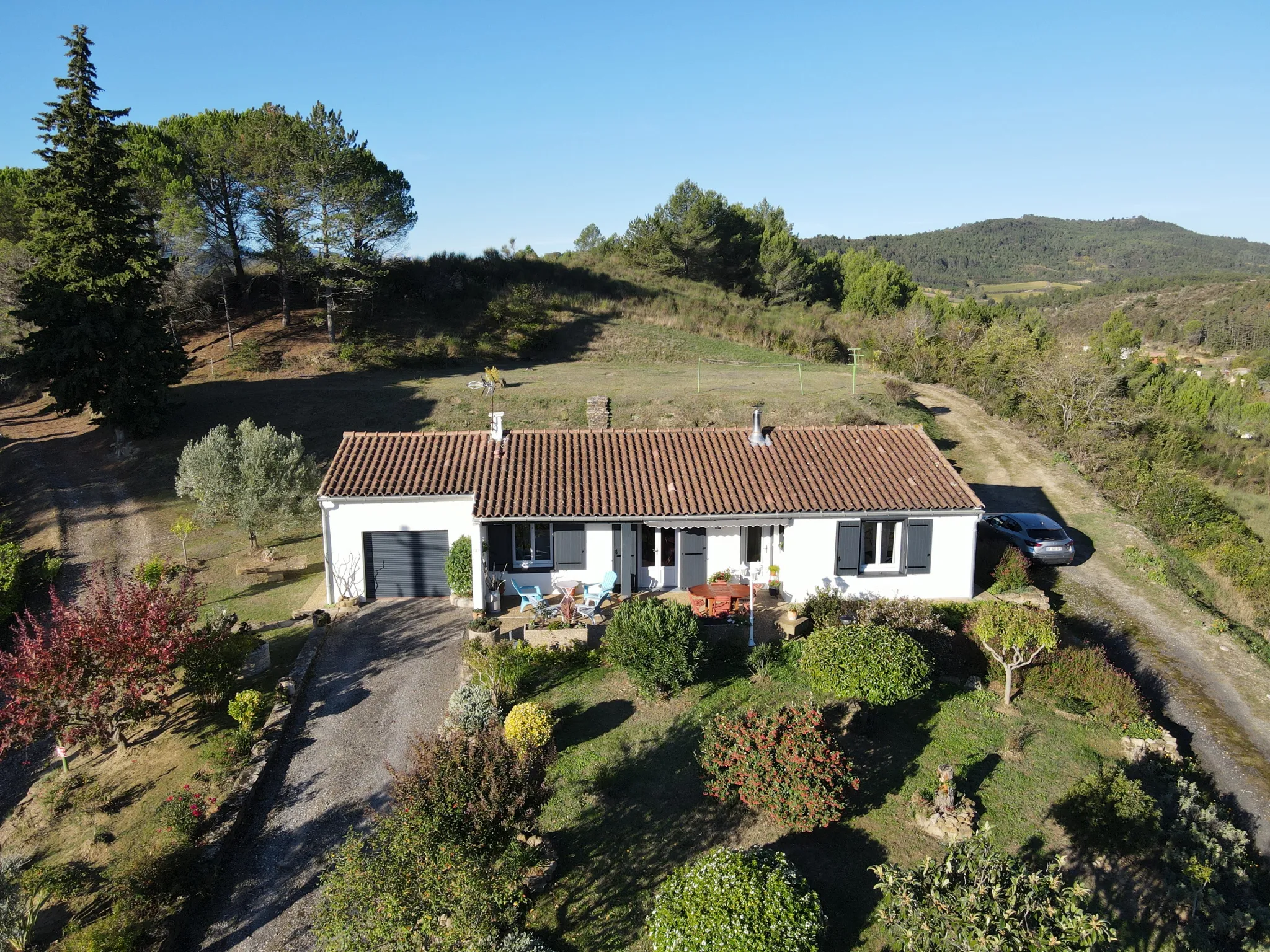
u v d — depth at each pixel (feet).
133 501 106.22
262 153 152.46
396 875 32.32
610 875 39.40
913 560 73.82
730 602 69.87
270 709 55.01
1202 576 96.17
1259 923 40.27
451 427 130.82
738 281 263.70
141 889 37.65
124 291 118.73
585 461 79.51
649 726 52.60
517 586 73.31
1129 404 146.61
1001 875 32.53
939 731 53.62
